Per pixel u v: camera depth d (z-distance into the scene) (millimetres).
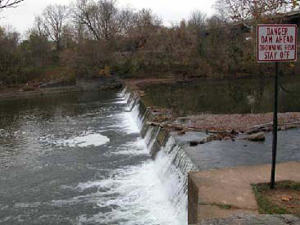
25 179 13883
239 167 8211
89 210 10656
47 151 17781
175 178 11195
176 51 50594
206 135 14547
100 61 50656
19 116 29969
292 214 5367
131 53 54188
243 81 41781
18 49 57750
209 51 49156
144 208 10430
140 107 25141
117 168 14227
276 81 6527
